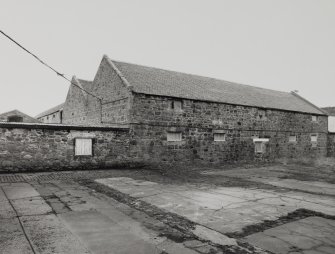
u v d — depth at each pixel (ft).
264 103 84.58
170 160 64.28
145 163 60.85
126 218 23.49
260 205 28.25
